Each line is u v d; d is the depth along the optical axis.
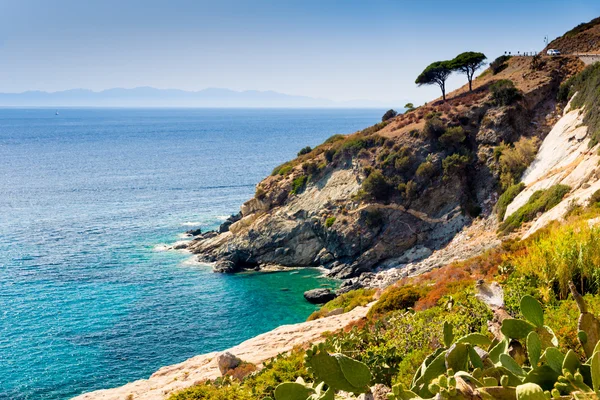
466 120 79.50
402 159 76.44
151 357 48.41
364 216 74.62
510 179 69.06
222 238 84.19
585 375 6.14
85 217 108.50
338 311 39.62
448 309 19.81
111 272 73.75
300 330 33.81
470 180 74.12
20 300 62.53
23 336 52.66
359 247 73.88
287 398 8.02
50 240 90.00
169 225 101.44
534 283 16.16
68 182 157.50
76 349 49.88
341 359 7.89
